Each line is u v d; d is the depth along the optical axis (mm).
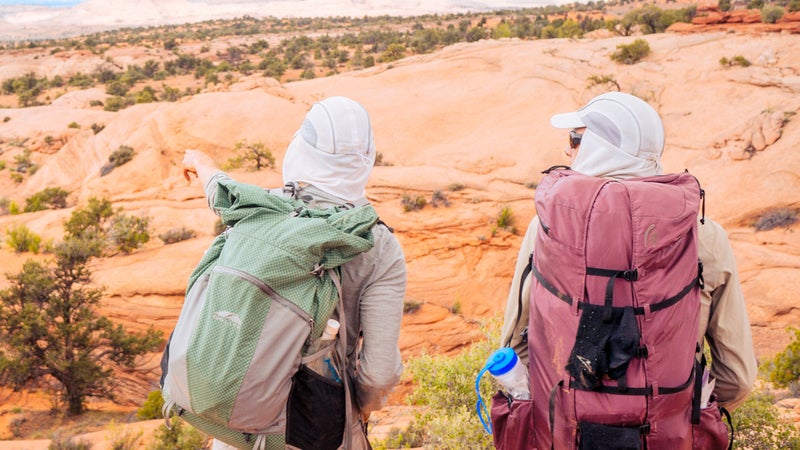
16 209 49906
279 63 134625
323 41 183625
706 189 38375
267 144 54906
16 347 21203
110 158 54688
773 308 26875
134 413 21938
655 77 53125
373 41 172000
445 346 27469
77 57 159625
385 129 54156
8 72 155125
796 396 10750
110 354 24750
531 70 59656
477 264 33250
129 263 31547
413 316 29078
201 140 55719
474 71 62812
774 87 46094
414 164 47344
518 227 35781
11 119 85062
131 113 61938
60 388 22766
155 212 38156
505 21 186250
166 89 116625
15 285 23188
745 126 42156
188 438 12336
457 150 48000
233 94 61250
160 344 25828
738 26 60500
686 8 83750
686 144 43594
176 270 30453
